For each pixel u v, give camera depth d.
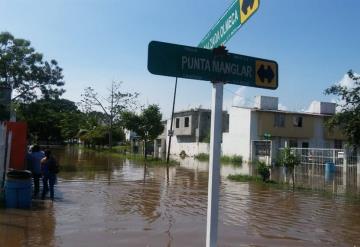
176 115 66.38
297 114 50.09
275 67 4.89
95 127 76.50
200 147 58.09
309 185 23.41
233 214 13.84
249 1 4.02
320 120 51.38
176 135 65.88
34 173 16.34
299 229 11.80
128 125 45.06
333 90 23.94
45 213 12.73
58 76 40.69
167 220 12.32
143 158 45.69
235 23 4.27
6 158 15.72
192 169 33.47
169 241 9.84
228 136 51.66
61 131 84.12
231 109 51.19
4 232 10.20
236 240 10.27
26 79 39.38
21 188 13.41
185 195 17.97
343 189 21.84
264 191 20.31
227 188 21.08
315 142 51.12
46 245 9.15
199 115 62.06
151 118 45.41
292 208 15.46
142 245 9.41
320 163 31.00
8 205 13.38
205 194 18.42
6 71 38.66
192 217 12.88
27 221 11.49
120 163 38.78
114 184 21.42
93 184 21.11
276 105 50.97
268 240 10.38
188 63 4.41
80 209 13.70
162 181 23.64
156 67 4.27
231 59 4.62
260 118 48.41
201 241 9.89
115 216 12.69
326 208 15.64
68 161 40.34
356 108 23.83
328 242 10.45
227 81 4.59
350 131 23.91
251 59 4.75
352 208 15.73
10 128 17.45
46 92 40.31
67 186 19.92
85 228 10.91
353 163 30.38
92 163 37.97
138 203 15.44
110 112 63.62
